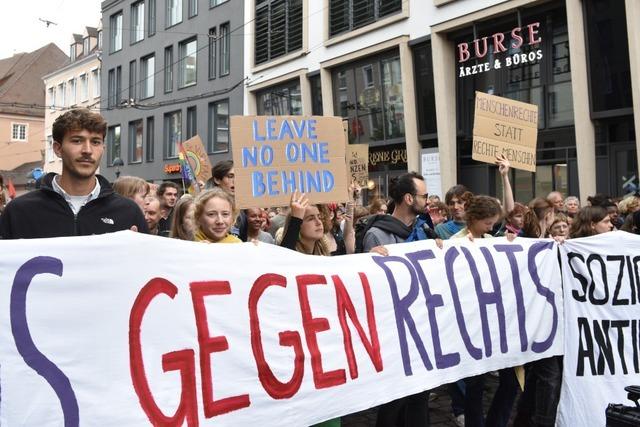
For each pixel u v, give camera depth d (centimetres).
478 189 1309
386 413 351
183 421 258
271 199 339
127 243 256
